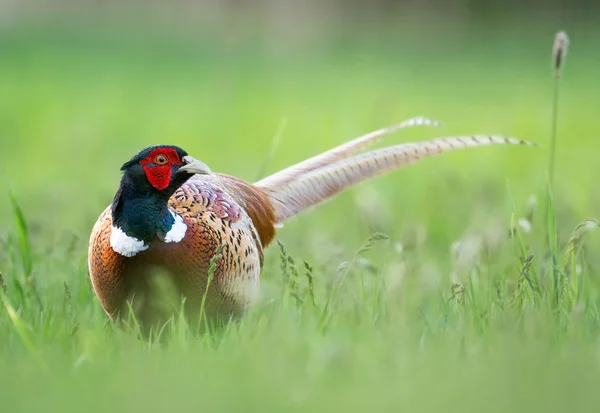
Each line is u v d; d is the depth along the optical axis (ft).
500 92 105.40
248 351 23.73
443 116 88.33
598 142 74.90
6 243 34.68
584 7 161.99
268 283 33.88
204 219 26.50
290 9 170.60
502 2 166.09
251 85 109.40
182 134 79.71
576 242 29.68
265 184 31.17
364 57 136.67
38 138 76.79
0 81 106.01
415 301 30.86
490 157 69.15
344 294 31.99
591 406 20.13
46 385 21.88
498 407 20.11
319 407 20.33
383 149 31.73
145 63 123.85
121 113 89.40
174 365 23.08
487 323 26.40
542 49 142.92
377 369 22.62
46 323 26.71
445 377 21.74
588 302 28.78
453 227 46.73
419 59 135.03
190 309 26.63
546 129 80.84
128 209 25.53
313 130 81.15
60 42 136.98
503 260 36.96
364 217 42.50
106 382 21.84
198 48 139.23
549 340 24.48
